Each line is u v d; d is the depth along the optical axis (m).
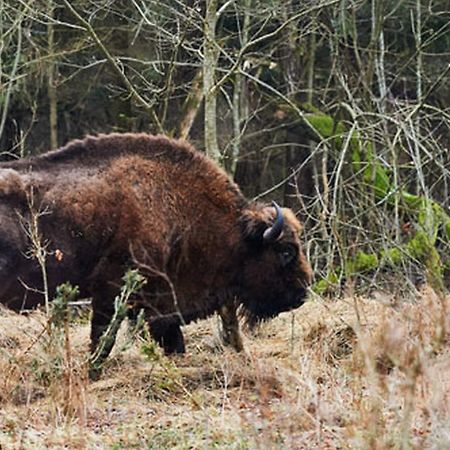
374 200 34.88
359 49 42.84
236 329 24.70
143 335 23.89
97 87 53.91
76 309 29.31
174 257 23.77
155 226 23.30
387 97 41.16
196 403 18.78
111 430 17.47
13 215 22.02
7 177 22.11
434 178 42.09
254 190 57.12
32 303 22.50
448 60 52.41
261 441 15.26
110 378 21.53
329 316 25.61
